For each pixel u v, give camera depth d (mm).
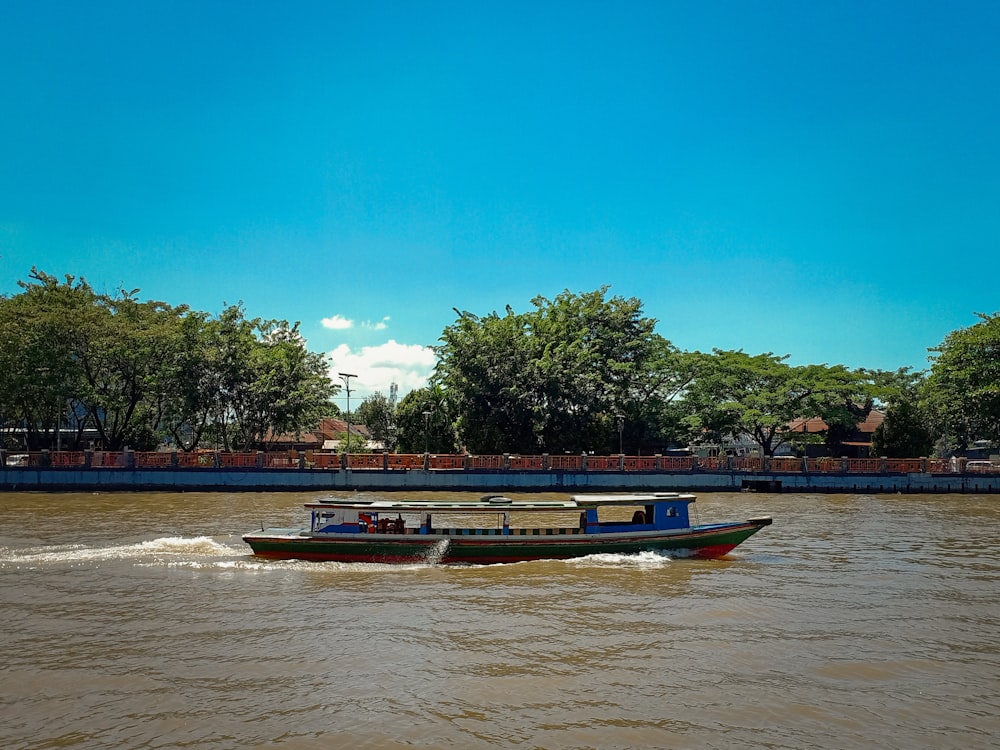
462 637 13281
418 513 20547
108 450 48188
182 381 47312
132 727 9461
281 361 50500
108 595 16250
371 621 14273
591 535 20672
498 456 44250
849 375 53094
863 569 19688
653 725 9609
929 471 45625
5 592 16516
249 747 8922
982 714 10055
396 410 55312
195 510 32250
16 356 44594
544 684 11008
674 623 14258
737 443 68312
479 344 51500
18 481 41344
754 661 12078
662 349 58000
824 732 9453
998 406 48188
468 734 9305
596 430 52500
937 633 13703
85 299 47969
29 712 9906
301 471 42594
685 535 21047
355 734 9281
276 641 12984
